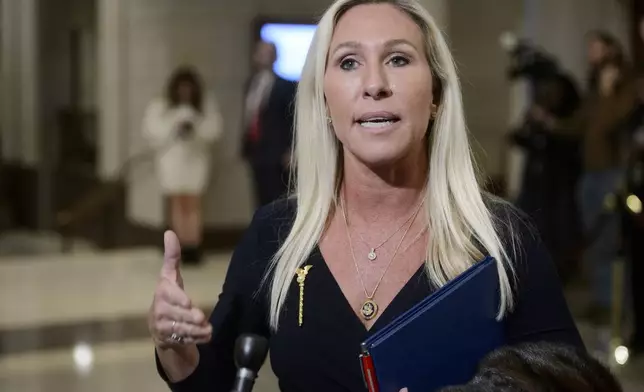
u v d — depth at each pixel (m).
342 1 1.49
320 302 1.43
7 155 10.96
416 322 1.24
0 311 6.05
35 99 10.96
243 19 8.55
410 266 1.45
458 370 1.27
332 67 1.46
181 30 8.64
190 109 7.81
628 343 4.63
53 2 10.98
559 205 5.67
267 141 6.52
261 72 6.86
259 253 1.57
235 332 1.57
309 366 1.41
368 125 1.41
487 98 8.16
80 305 6.27
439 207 1.45
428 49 1.47
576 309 5.45
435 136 1.49
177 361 1.46
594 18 7.32
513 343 1.41
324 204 1.51
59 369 4.66
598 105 5.32
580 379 1.02
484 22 8.09
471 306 1.29
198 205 7.87
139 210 8.98
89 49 10.66
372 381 1.21
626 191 4.57
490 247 1.40
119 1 9.10
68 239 9.20
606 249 5.30
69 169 10.39
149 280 7.27
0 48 11.16
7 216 10.34
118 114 9.18
